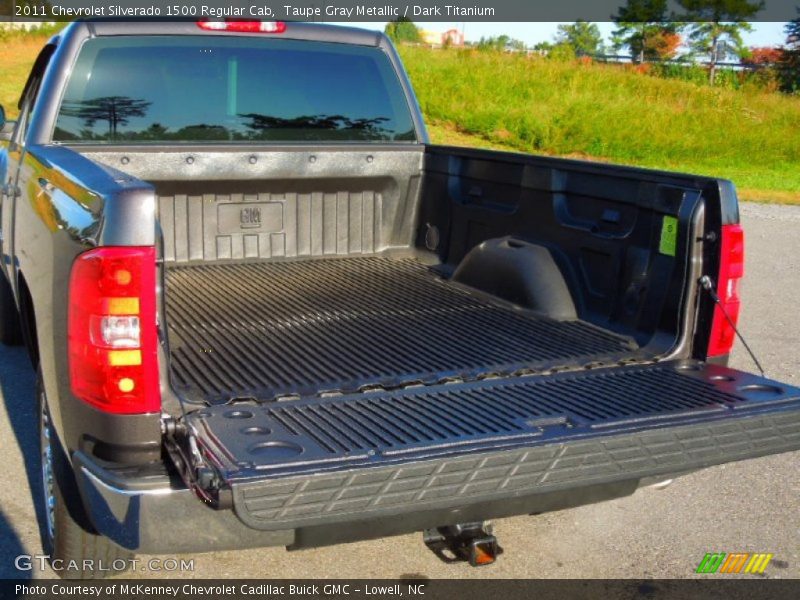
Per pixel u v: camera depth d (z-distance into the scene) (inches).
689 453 105.3
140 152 163.6
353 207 189.0
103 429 98.1
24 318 150.5
